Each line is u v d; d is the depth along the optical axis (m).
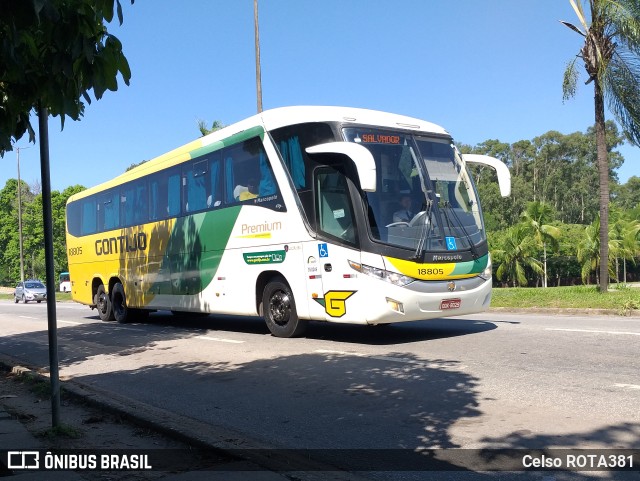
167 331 14.94
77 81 4.59
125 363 10.39
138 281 16.34
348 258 9.89
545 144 72.25
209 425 6.06
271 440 5.58
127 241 16.83
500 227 63.00
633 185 81.50
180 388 8.06
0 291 71.19
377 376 7.89
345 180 9.98
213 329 14.82
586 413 5.74
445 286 10.05
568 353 8.62
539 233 42.59
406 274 9.67
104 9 4.23
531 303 16.44
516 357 8.53
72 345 13.23
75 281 20.36
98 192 18.70
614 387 6.60
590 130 69.94
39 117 5.54
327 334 12.01
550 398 6.29
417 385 7.25
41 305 37.03
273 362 9.39
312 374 8.30
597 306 15.03
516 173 73.00
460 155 11.30
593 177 70.00
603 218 19.08
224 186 12.81
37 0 3.79
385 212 9.86
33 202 73.88
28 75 4.62
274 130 11.38
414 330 12.12
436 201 10.38
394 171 10.20
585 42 18.75
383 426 5.77
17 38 4.14
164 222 15.01
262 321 16.31
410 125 10.88
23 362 10.91
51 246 5.79
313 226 10.54
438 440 5.27
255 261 11.91
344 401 6.78
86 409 7.02
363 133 10.20
